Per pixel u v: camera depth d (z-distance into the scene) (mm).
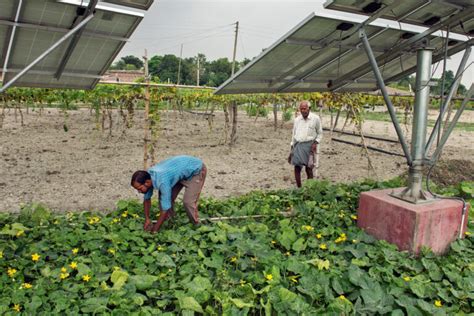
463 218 5348
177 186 5758
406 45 5469
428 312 3604
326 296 3781
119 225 5324
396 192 5555
